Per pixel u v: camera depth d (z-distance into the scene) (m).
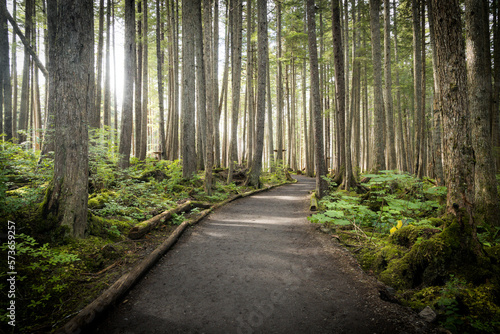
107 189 7.85
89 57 4.87
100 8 14.64
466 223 4.07
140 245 5.32
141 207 7.54
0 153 4.64
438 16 4.29
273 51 29.11
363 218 6.84
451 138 4.26
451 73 4.21
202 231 6.84
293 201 11.58
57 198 4.58
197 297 3.62
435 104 9.19
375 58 12.59
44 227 4.42
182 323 3.06
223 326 3.02
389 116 13.78
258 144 15.16
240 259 4.94
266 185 16.67
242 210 9.66
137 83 14.52
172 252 5.29
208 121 10.70
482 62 6.01
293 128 30.70
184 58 12.12
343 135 12.55
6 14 9.06
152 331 2.92
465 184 4.13
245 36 24.61
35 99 22.16
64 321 2.95
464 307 3.32
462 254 3.91
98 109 14.61
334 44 12.01
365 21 17.64
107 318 3.14
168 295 3.66
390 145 13.91
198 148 17.47
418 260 4.05
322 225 7.10
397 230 5.18
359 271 4.37
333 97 26.08
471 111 6.16
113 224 5.61
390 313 3.22
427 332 2.89
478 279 3.69
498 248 4.17
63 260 3.85
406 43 20.17
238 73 16.56
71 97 4.65
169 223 7.02
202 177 13.52
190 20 12.14
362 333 2.88
